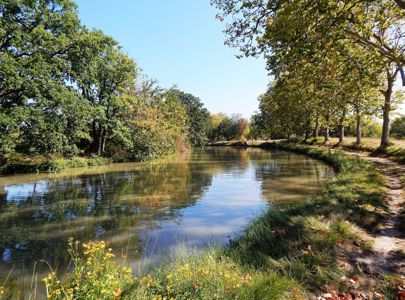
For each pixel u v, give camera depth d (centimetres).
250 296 452
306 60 1221
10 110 2372
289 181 1934
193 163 3466
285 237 747
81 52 2856
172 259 668
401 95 2633
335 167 2397
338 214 874
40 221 1152
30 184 2016
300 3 1032
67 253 836
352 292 509
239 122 10075
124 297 411
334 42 1171
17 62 2344
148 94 4728
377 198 1079
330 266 579
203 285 480
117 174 2502
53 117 2655
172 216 1196
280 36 1044
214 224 1077
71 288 397
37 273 714
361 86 1822
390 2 1328
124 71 3781
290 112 4262
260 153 4897
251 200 1442
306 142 5338
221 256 664
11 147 2420
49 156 2978
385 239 739
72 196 1609
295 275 547
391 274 565
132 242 910
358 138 3562
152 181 2100
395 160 2305
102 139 3984
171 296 463
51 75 2739
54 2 2716
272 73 1439
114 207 1359
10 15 2402
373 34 1391
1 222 1141
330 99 2328
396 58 1402
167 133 4722
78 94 3036
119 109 3988
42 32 2475
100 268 441
